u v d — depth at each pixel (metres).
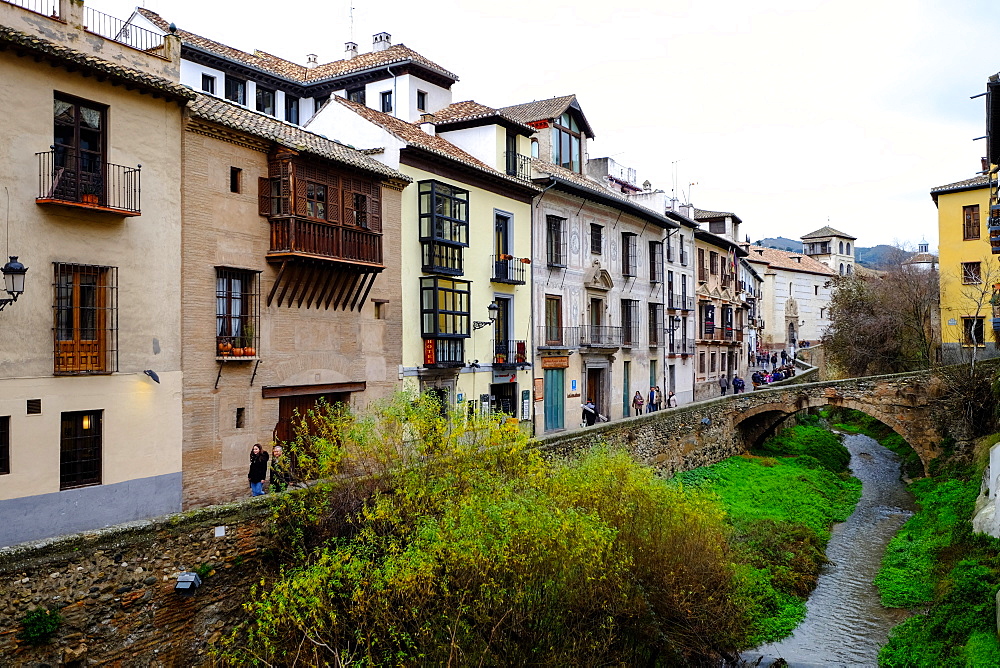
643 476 15.99
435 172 24.06
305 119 34.75
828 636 17.75
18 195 13.61
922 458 33.12
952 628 16.09
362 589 11.23
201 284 16.83
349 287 20.48
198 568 13.27
